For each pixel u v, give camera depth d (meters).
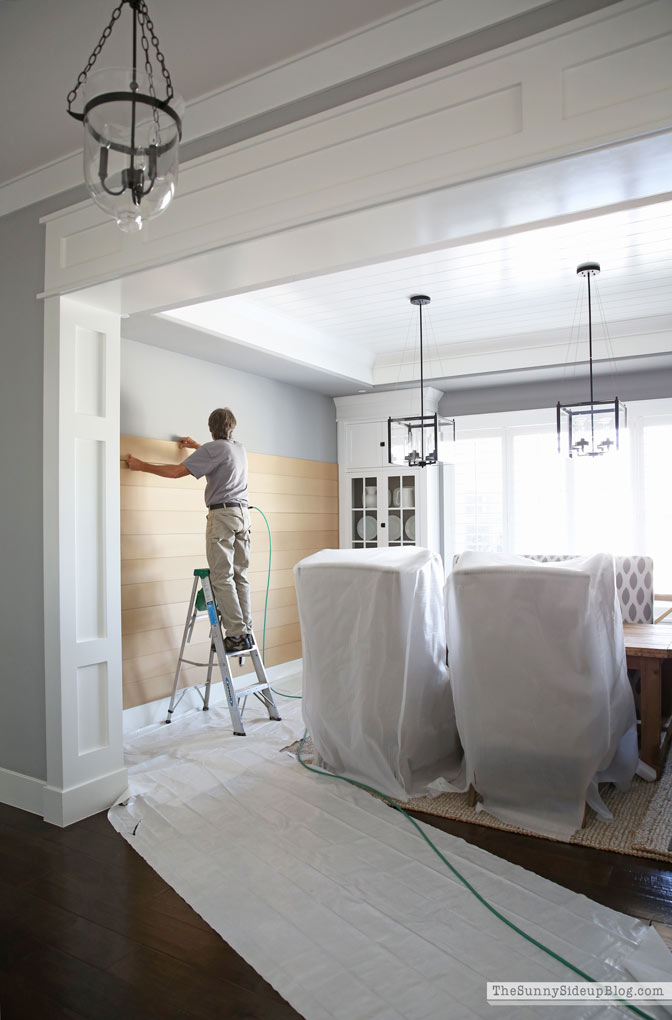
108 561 3.00
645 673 3.18
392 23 2.02
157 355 4.43
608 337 4.88
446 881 2.23
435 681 3.14
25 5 1.95
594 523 5.52
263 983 1.75
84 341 2.98
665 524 5.25
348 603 3.04
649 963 1.77
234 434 5.06
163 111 1.29
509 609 2.60
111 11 1.96
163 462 4.41
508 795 2.75
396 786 2.95
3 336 3.09
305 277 2.67
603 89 1.71
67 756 2.80
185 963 1.84
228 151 2.34
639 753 3.25
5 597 3.05
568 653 2.55
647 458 5.31
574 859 2.38
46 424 2.87
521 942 1.89
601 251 3.63
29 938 1.97
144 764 3.45
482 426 5.96
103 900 2.17
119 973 1.80
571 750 2.60
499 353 5.27
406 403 5.96
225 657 4.00
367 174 2.06
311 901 2.12
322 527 6.04
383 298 4.33
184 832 2.65
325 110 2.16
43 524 2.89
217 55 2.18
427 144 1.96
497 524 5.89
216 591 4.11
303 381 5.55
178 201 2.48
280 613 5.45
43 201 2.96
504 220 2.15
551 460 5.71
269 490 5.38
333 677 3.13
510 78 1.83
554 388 5.68
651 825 2.62
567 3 1.79
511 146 1.83
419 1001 1.66
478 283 4.07
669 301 4.43
